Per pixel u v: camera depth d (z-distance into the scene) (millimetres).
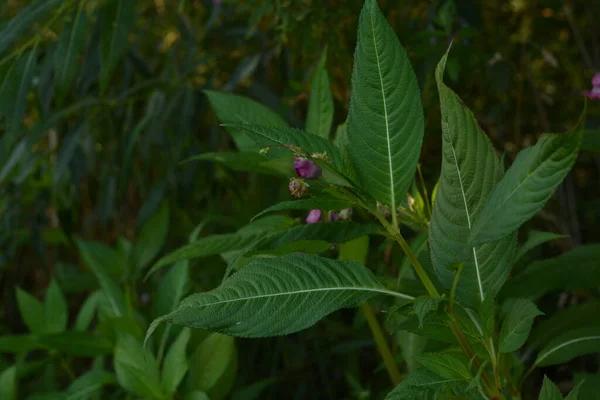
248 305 739
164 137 1470
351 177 774
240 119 940
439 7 1315
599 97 1131
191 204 1625
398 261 1144
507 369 823
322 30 1283
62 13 1292
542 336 938
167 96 1486
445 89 731
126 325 1057
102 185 1570
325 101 923
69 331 1073
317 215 875
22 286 1973
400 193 771
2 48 1218
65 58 1209
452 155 741
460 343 776
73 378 1181
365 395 1141
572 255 918
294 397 1487
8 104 1255
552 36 1597
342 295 752
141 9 1920
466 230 747
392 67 752
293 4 1247
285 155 795
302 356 1480
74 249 1651
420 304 742
